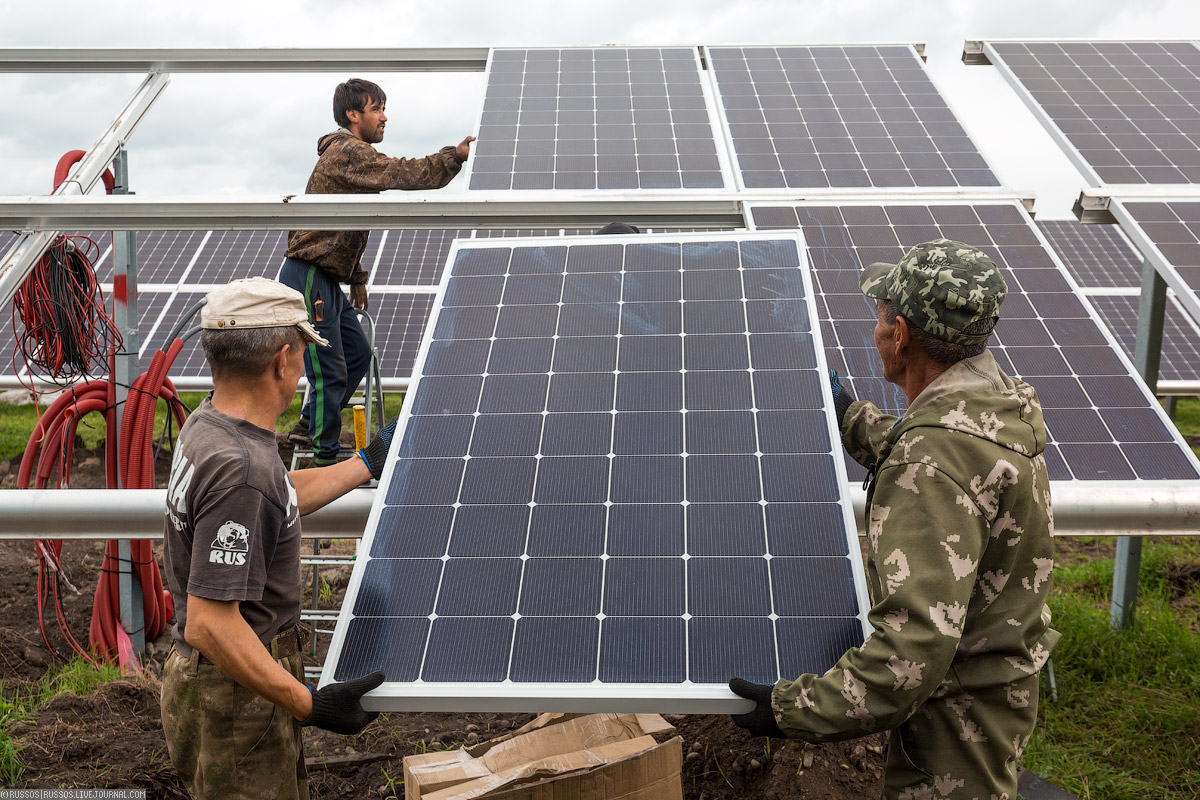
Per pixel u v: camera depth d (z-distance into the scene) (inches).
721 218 189.8
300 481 111.7
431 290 497.7
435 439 111.8
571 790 111.7
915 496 80.2
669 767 118.7
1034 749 166.2
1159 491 119.3
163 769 151.5
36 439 223.1
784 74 273.1
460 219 172.9
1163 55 254.5
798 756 146.0
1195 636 214.2
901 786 89.5
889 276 90.9
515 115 244.7
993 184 210.7
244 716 98.3
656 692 86.3
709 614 92.4
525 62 272.2
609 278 133.9
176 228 167.0
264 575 92.0
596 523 101.0
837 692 78.4
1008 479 81.5
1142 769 162.4
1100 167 197.9
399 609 95.0
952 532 78.6
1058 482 125.6
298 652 102.5
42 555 226.1
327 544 306.2
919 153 225.3
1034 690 87.7
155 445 424.8
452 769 120.0
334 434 215.3
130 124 216.2
